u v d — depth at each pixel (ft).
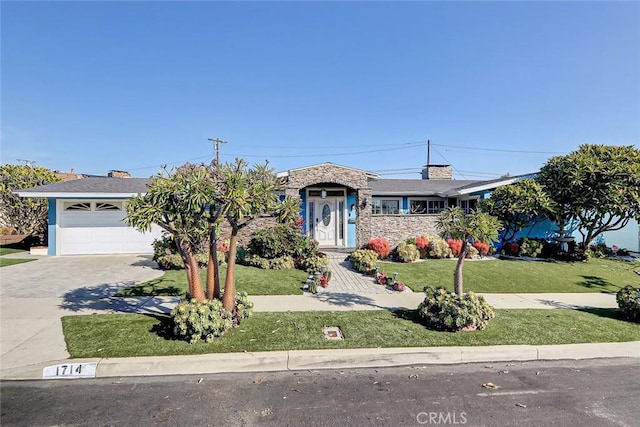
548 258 44.80
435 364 16.14
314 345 16.76
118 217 49.01
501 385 14.06
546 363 16.43
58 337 17.37
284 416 11.61
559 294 29.89
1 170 57.62
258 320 20.21
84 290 27.55
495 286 31.81
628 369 15.79
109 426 10.94
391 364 16.03
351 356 15.93
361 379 14.43
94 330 18.17
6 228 58.70
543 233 50.62
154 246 37.40
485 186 51.62
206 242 36.81
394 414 11.81
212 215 18.53
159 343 16.60
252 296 26.58
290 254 38.09
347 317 21.22
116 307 22.90
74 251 48.06
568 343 17.85
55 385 13.64
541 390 13.67
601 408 12.37
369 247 42.80
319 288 29.81
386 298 26.84
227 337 17.46
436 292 21.16
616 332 19.58
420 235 47.34
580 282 34.04
